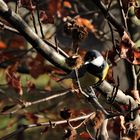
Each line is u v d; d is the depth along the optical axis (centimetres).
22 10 1180
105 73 829
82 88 848
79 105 1284
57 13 1272
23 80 1152
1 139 776
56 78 1044
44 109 1199
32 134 1909
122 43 809
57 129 1091
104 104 963
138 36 1032
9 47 1349
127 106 854
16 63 1063
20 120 1214
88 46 1284
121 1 875
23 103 863
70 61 730
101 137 692
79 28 741
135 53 812
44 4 1316
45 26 1233
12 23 723
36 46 742
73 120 828
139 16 831
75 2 1316
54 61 750
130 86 906
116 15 1182
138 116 836
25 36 734
